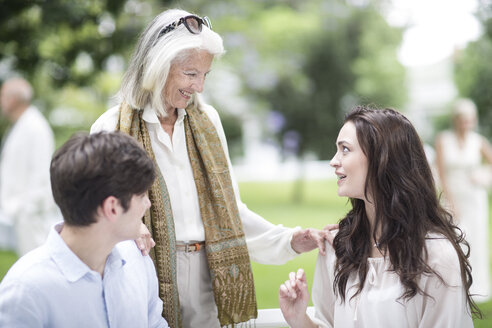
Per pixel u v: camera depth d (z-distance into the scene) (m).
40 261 1.38
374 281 1.71
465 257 1.71
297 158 14.28
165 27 1.83
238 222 2.04
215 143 2.04
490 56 15.17
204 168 2.01
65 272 1.38
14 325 1.32
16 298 1.33
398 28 15.22
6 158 4.66
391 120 1.71
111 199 1.33
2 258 6.30
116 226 1.37
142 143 1.91
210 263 1.96
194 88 1.86
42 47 7.22
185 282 1.97
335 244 1.85
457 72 15.63
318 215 10.62
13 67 7.37
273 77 14.17
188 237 1.95
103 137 1.34
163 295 1.87
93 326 1.43
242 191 14.54
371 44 14.34
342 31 14.21
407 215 1.68
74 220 1.35
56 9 6.55
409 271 1.64
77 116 11.53
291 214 10.80
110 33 7.08
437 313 1.65
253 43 14.11
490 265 6.00
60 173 1.32
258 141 18.03
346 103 14.26
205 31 1.83
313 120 14.17
